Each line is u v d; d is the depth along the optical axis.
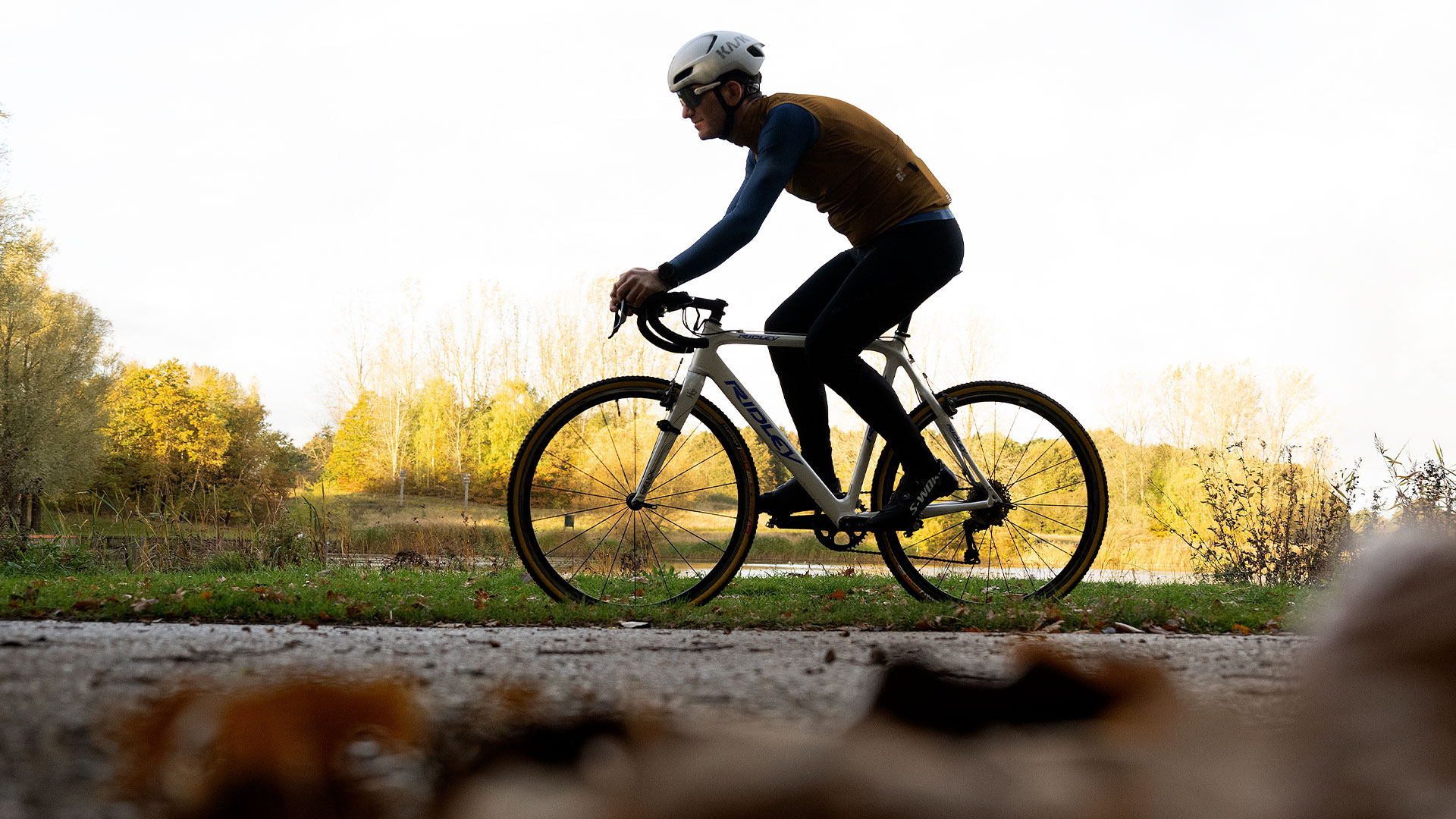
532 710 0.41
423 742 0.42
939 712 0.34
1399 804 0.22
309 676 0.44
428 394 39.22
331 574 5.62
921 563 3.29
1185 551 8.47
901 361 3.25
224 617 2.60
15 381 31.17
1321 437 7.47
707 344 3.07
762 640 1.91
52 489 30.92
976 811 0.27
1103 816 0.26
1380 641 0.23
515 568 7.14
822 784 0.28
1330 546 6.42
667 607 2.93
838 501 3.13
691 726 0.34
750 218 2.75
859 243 2.99
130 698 0.88
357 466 42.41
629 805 0.31
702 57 2.91
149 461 47.62
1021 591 3.37
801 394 3.13
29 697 0.91
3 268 30.48
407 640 1.78
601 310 36.94
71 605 2.64
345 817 0.40
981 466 3.33
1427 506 5.12
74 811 0.57
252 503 8.47
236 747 0.41
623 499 3.16
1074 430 3.42
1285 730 0.25
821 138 2.86
